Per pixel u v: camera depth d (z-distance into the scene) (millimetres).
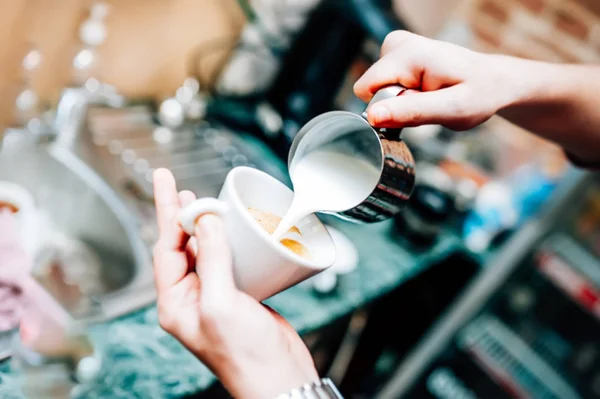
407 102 468
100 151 776
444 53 505
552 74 552
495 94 516
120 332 573
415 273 922
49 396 497
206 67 1018
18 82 713
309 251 470
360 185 484
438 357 1196
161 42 896
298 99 1067
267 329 438
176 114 922
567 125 591
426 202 972
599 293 1115
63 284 647
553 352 1235
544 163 1301
